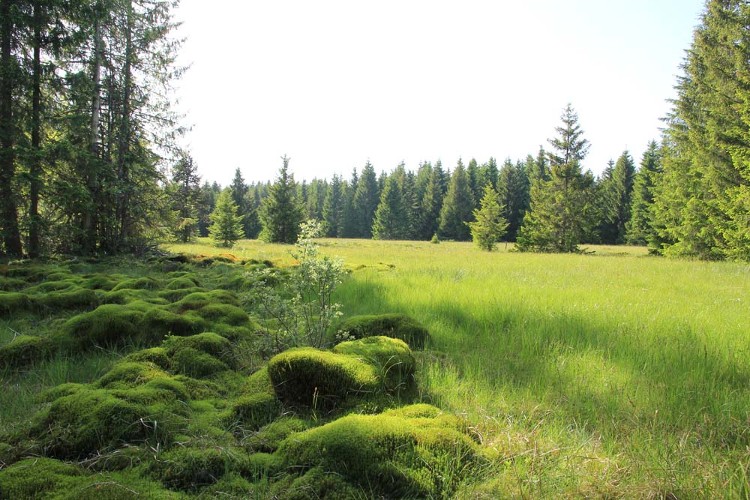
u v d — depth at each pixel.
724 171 20.67
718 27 21.59
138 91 16.34
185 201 26.22
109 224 15.48
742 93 18.59
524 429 3.23
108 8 14.49
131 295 7.36
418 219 79.50
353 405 3.42
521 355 5.01
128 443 2.83
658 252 29.16
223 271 12.46
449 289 8.66
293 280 5.08
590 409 3.67
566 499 2.44
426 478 2.50
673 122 27.92
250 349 4.80
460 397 3.91
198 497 2.35
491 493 2.46
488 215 37.19
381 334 5.49
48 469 2.50
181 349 4.39
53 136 14.40
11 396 3.74
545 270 13.45
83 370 4.39
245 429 3.15
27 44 12.88
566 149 35.34
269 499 2.31
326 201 90.94
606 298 8.05
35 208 13.02
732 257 19.30
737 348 5.02
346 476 2.48
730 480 2.47
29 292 7.91
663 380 4.29
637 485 2.56
